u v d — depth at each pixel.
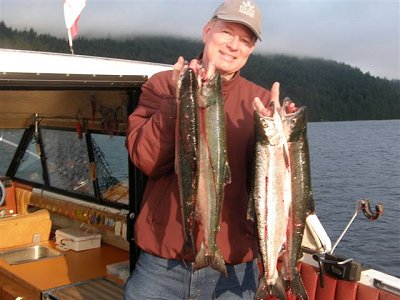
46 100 4.82
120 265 4.80
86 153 5.51
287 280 2.72
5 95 4.54
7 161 6.57
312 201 2.71
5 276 4.92
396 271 14.91
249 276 3.05
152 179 2.94
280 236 2.65
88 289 4.50
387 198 27.36
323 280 3.68
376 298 3.51
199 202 2.59
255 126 2.61
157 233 2.87
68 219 6.02
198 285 2.86
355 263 3.66
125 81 3.73
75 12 4.04
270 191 2.60
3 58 3.20
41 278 4.71
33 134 6.05
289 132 2.62
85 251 5.49
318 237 3.95
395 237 18.67
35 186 6.34
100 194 5.50
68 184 5.90
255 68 112.00
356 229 20.08
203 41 3.03
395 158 48.97
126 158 5.04
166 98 2.66
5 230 5.44
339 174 37.75
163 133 2.62
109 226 5.28
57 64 3.41
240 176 2.88
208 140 2.55
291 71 122.75
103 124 4.87
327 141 73.00
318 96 120.06
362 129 99.56
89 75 3.53
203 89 2.54
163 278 2.89
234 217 2.86
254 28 2.78
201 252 2.62
